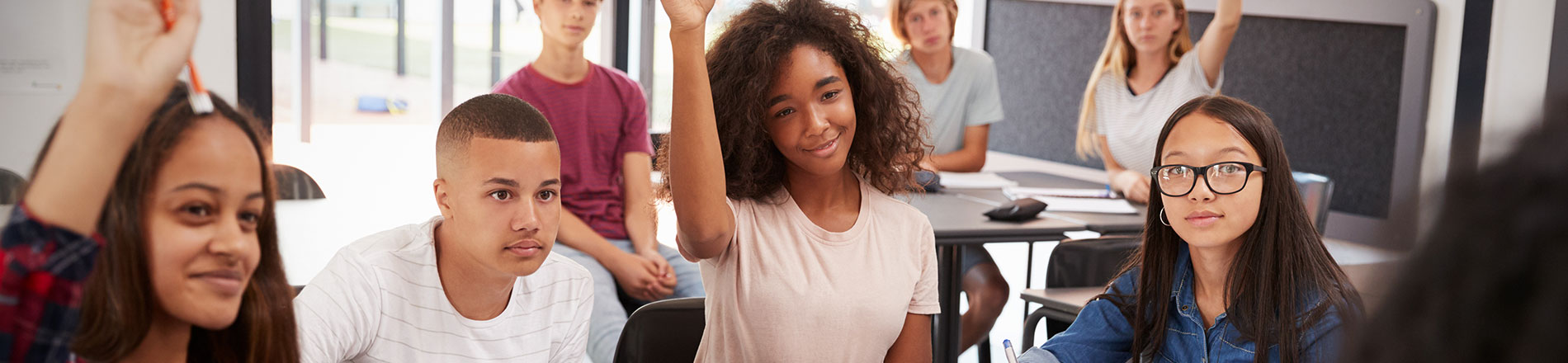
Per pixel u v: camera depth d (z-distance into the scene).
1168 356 1.38
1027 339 2.09
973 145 3.75
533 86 2.92
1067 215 2.93
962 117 3.73
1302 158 4.80
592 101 2.96
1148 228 1.38
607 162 2.99
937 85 3.67
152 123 0.67
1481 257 0.33
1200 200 1.25
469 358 1.39
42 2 3.72
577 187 2.94
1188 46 3.83
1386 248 0.38
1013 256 4.95
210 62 3.85
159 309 0.71
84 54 0.63
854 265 1.36
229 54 3.87
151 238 0.68
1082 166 5.84
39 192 0.64
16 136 3.73
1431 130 4.29
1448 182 0.35
